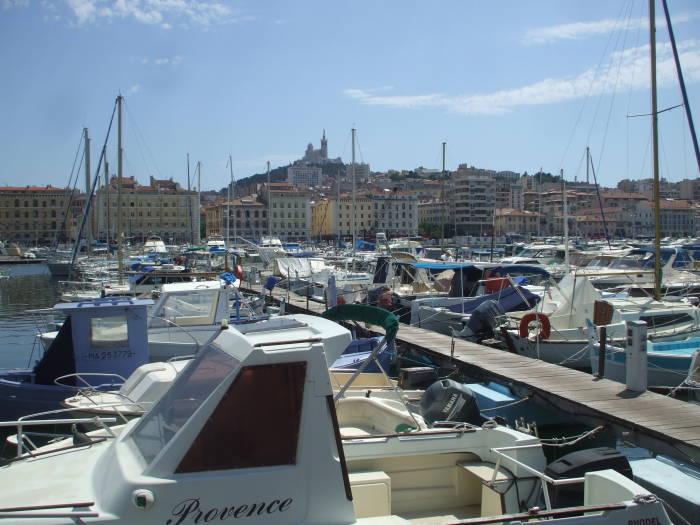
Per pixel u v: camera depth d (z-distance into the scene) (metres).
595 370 15.50
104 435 5.92
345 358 14.30
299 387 4.45
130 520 4.00
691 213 133.25
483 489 6.10
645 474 8.02
